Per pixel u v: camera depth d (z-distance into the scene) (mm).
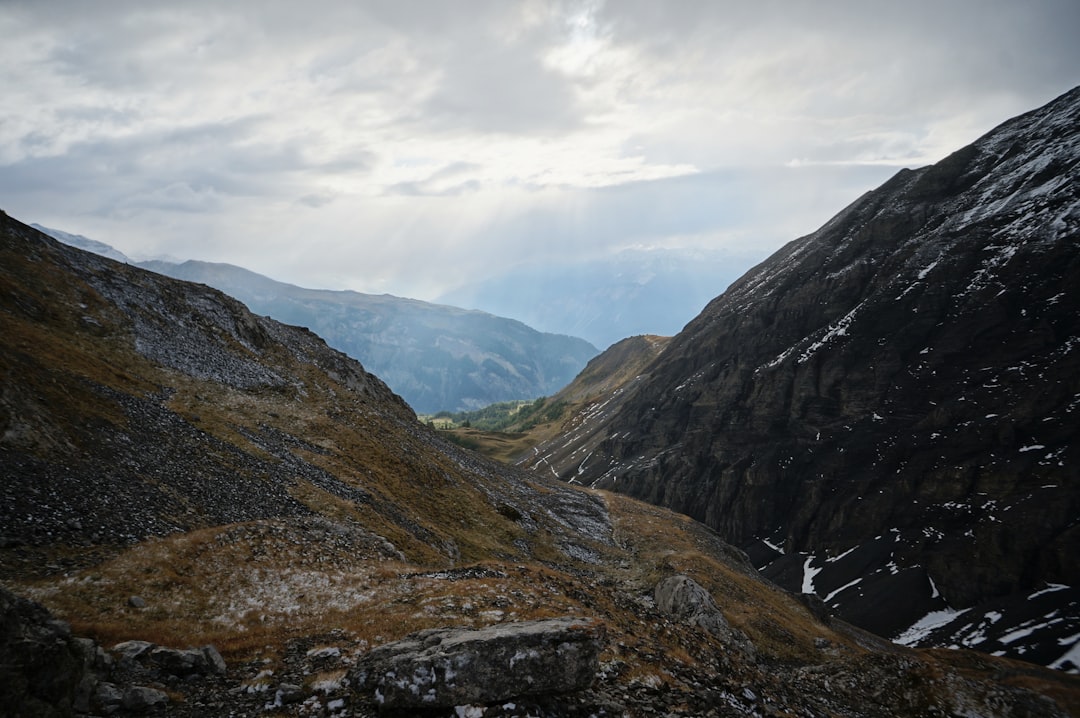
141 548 24391
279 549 29641
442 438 104688
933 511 166625
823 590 160125
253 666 17734
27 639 11703
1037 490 152250
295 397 65375
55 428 30375
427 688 14711
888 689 32469
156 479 32906
